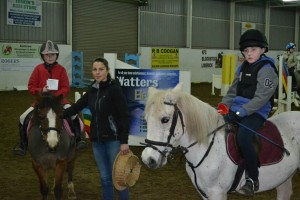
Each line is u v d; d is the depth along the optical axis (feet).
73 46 66.08
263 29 98.02
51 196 17.99
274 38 101.45
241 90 12.26
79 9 66.18
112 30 71.31
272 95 11.98
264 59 11.86
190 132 11.13
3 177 20.76
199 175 11.59
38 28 61.26
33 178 20.71
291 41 106.52
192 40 82.64
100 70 13.16
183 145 11.30
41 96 15.26
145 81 25.34
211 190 11.68
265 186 12.51
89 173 21.52
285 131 12.99
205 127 11.18
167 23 78.54
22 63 57.82
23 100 48.01
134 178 12.90
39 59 59.41
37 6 60.59
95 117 13.37
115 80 13.61
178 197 17.79
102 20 69.72
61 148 15.39
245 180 11.93
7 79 56.75
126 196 13.55
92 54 69.00
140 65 73.05
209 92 62.49
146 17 75.61
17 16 58.49
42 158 15.37
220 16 87.45
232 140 11.77
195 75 80.74
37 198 17.75
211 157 11.37
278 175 12.51
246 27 92.99
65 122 16.02
